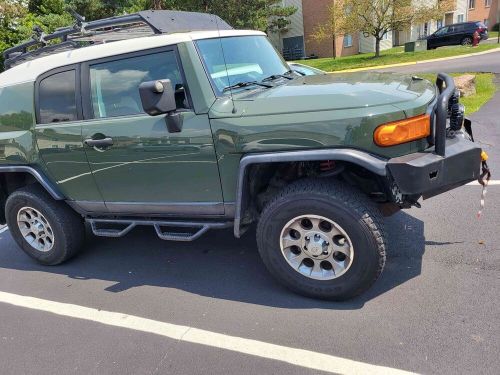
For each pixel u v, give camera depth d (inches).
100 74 143.5
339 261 124.8
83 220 174.9
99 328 130.6
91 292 151.6
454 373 98.7
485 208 177.9
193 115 127.8
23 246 177.5
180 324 127.6
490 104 358.0
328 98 116.8
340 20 977.5
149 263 167.8
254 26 1054.4
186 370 109.6
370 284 122.5
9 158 164.6
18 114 160.1
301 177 132.5
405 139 112.0
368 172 125.1
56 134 151.3
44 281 164.4
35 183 172.6
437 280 133.3
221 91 130.4
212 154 128.0
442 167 113.7
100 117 145.2
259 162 119.9
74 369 114.9
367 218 116.0
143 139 135.7
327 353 109.3
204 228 139.7
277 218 125.0
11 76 162.1
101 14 941.2
